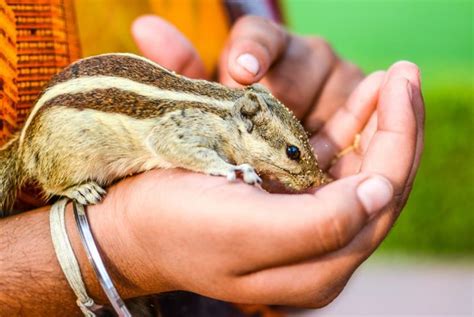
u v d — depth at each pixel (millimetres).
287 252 470
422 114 536
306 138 598
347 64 695
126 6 643
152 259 498
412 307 1251
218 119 579
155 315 564
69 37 583
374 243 493
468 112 1774
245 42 612
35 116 557
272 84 656
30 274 505
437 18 3090
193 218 476
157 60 631
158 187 495
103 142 562
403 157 506
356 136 612
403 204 526
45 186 569
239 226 469
